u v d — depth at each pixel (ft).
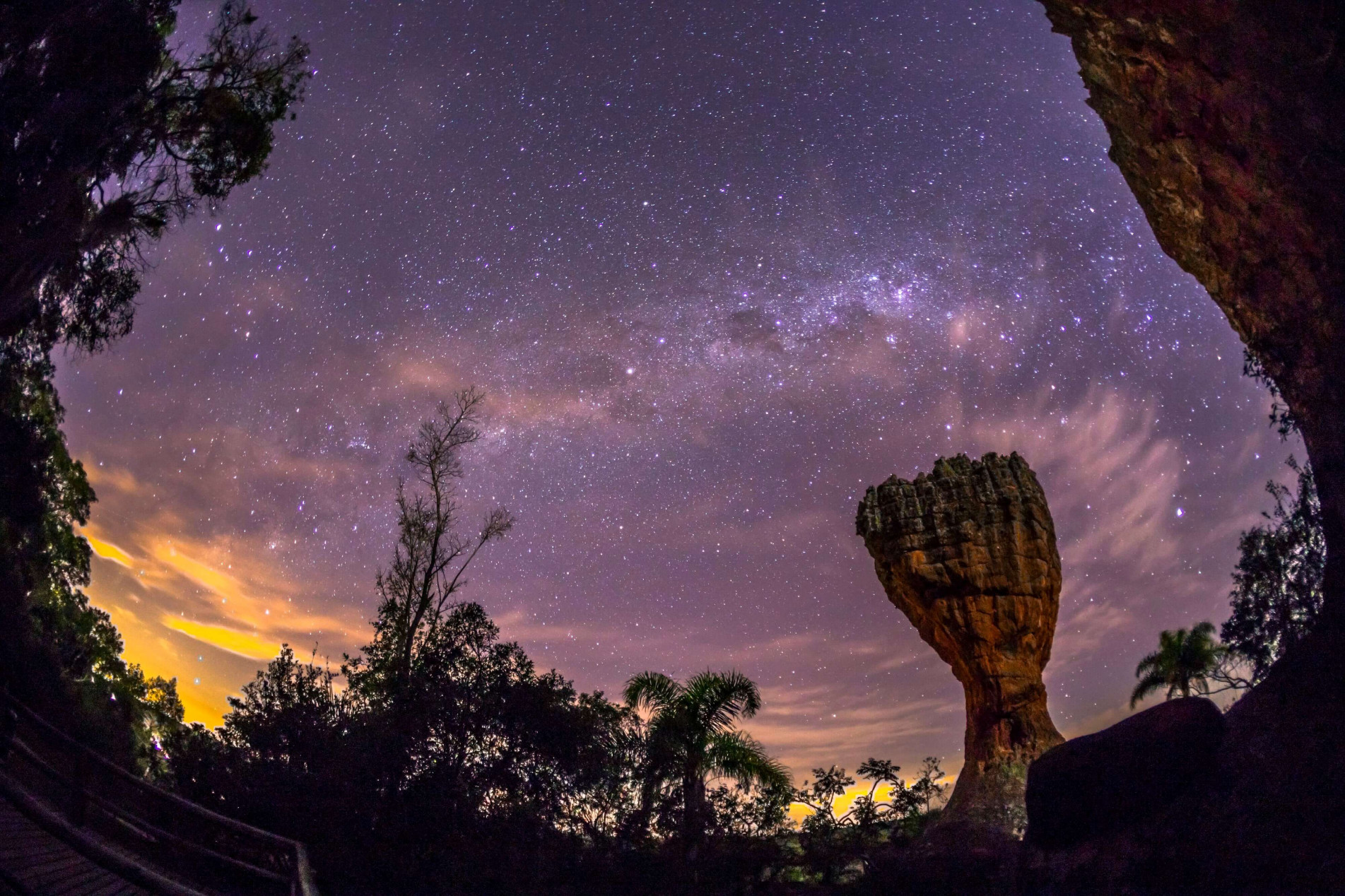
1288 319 40.45
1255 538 59.11
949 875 45.96
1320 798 29.99
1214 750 34.55
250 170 52.01
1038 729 66.39
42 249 43.52
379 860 42.68
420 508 63.98
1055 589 72.79
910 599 74.02
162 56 47.26
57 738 30.63
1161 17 41.50
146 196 49.44
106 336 53.83
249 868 28.78
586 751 51.08
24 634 54.60
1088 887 33.71
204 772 44.16
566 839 48.70
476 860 44.32
